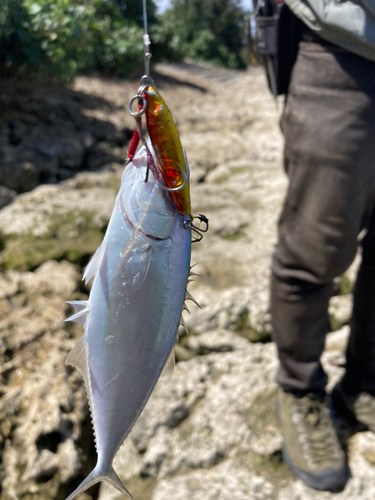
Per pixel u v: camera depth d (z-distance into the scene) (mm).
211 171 1923
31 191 1488
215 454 731
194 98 3475
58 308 963
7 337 866
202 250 1259
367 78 533
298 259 614
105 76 3393
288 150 605
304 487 682
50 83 2205
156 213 272
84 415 755
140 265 276
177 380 854
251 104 3443
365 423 736
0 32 1658
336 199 559
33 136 1735
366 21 507
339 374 860
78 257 1168
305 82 572
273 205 1499
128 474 723
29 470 658
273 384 843
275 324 679
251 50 726
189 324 1005
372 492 668
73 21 1911
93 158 1787
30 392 760
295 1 568
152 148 270
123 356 284
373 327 677
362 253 678
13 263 1103
